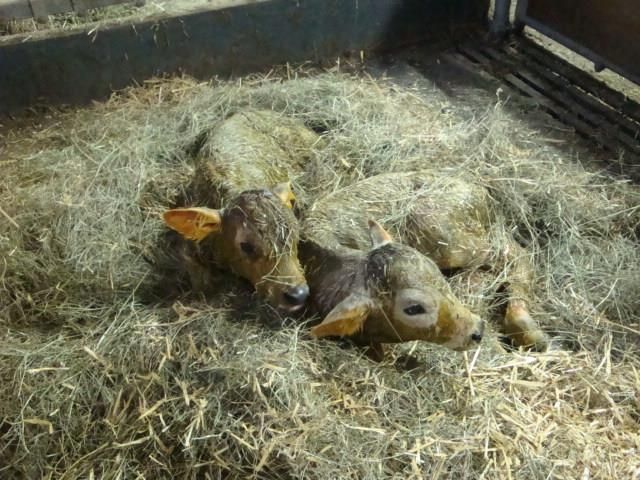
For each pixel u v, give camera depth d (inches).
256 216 49.1
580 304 55.8
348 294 47.0
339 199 56.2
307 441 42.3
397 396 46.1
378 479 41.4
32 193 63.8
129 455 44.8
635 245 61.0
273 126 67.2
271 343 47.1
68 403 46.6
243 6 83.5
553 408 47.5
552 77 84.6
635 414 48.4
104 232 59.6
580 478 43.4
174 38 83.0
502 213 61.7
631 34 77.4
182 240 57.5
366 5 88.3
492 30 92.2
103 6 88.4
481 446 43.8
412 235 54.8
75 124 77.6
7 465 46.1
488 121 72.7
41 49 79.0
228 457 42.9
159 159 67.9
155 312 51.1
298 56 89.3
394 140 68.1
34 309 55.6
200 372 45.8
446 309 44.9
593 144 74.8
